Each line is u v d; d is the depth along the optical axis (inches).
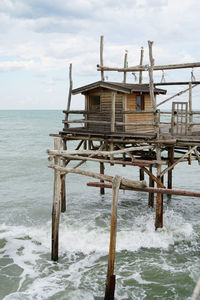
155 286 373.1
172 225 550.0
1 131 2886.3
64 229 532.1
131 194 793.6
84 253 458.3
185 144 515.8
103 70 698.2
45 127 3545.8
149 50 501.0
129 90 590.6
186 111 537.6
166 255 446.3
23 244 490.0
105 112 621.3
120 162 456.4
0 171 1074.1
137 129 637.9
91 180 952.9
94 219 600.7
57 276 399.5
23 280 390.3
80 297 356.2
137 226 557.3
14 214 634.8
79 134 601.9
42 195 780.6
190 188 850.1
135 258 438.3
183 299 349.7
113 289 342.6
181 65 507.8
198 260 430.9
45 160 1312.7
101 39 695.1
